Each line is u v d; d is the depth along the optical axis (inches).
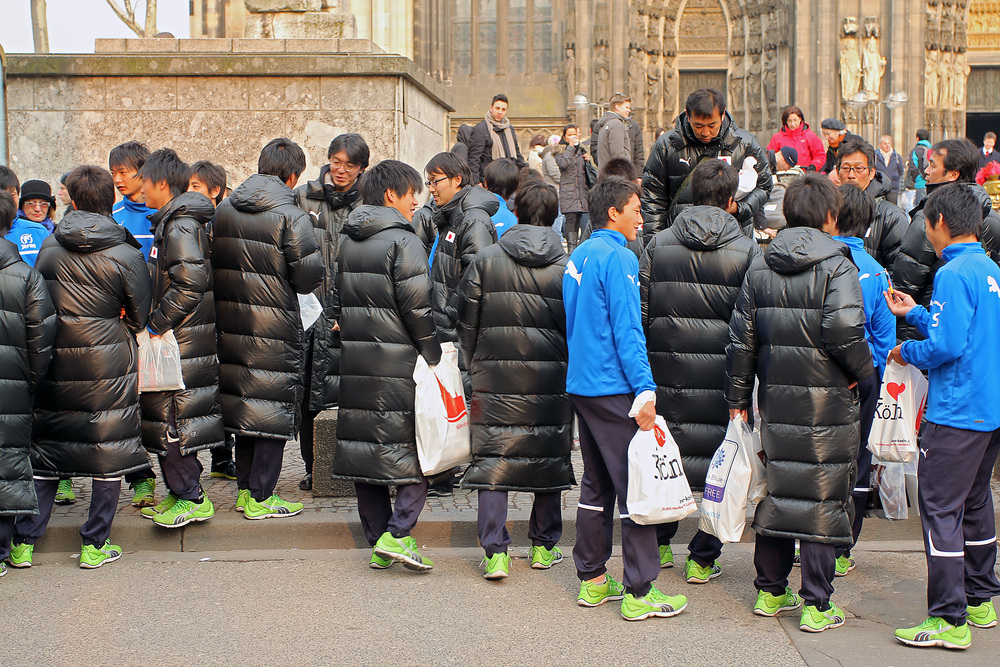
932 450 199.8
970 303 195.9
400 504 237.6
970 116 1578.5
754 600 223.9
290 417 267.6
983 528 209.3
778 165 527.5
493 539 231.0
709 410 235.5
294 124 422.3
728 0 1489.9
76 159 424.2
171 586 230.5
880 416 219.6
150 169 257.3
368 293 236.2
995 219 266.2
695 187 237.8
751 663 187.3
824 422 200.2
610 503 218.8
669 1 1496.1
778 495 203.6
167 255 249.6
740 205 281.3
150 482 281.3
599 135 535.2
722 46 1502.2
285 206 263.1
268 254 261.3
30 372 232.2
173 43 436.8
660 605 210.5
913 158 794.8
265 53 427.8
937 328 197.3
